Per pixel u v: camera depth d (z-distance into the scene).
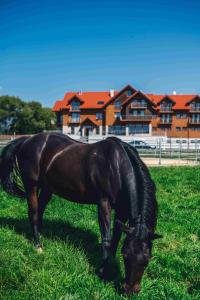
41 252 5.68
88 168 5.44
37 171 6.18
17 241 6.10
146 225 4.36
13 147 6.67
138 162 4.98
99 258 5.61
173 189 11.67
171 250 6.17
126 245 4.16
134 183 4.86
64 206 8.84
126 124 67.50
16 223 7.29
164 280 4.97
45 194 6.57
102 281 4.85
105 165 5.26
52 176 5.99
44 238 6.32
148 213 4.42
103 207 5.28
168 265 5.51
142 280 4.85
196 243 6.49
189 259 5.70
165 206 9.05
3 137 44.28
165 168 18.48
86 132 70.38
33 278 4.72
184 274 5.29
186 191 11.28
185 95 71.12
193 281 5.08
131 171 4.98
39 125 81.12
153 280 4.89
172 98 71.06
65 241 6.21
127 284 4.13
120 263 5.46
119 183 5.09
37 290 4.48
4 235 6.30
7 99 84.31
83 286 4.68
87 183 5.50
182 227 7.36
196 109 67.06
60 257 5.46
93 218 7.84
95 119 70.06
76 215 8.00
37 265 5.13
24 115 81.00
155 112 66.94
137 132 67.19
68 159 5.76
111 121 68.44
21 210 8.52
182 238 6.74
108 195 5.24
